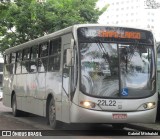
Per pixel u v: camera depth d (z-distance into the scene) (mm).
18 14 26516
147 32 12281
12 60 19438
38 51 15195
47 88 13820
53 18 25875
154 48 12250
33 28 26906
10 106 19328
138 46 12047
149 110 11719
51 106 13422
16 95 18297
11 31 28031
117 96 11477
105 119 11312
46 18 26094
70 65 11609
